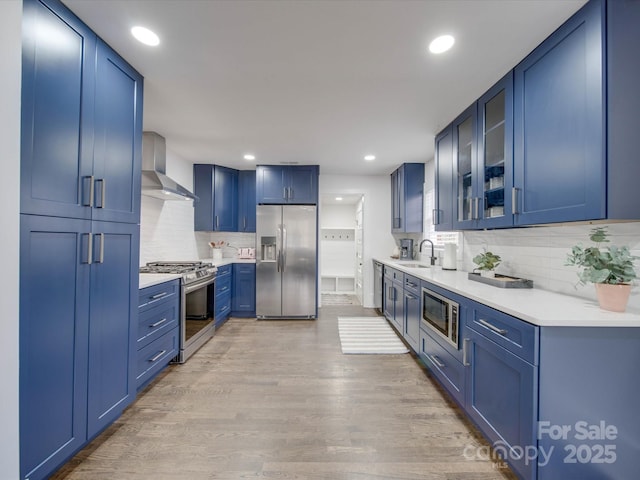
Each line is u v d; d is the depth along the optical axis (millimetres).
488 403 1570
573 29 1387
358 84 2039
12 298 1115
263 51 1683
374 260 4934
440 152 2920
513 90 1829
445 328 2109
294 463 1514
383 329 3797
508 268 2312
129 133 1799
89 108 1481
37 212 1208
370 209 5043
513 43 1599
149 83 2027
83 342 1458
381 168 4566
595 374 1222
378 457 1558
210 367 2654
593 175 1284
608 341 1227
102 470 1460
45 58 1242
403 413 1959
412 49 1659
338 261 7027
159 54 1707
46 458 1262
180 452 1583
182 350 2715
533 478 1218
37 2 1206
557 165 1482
